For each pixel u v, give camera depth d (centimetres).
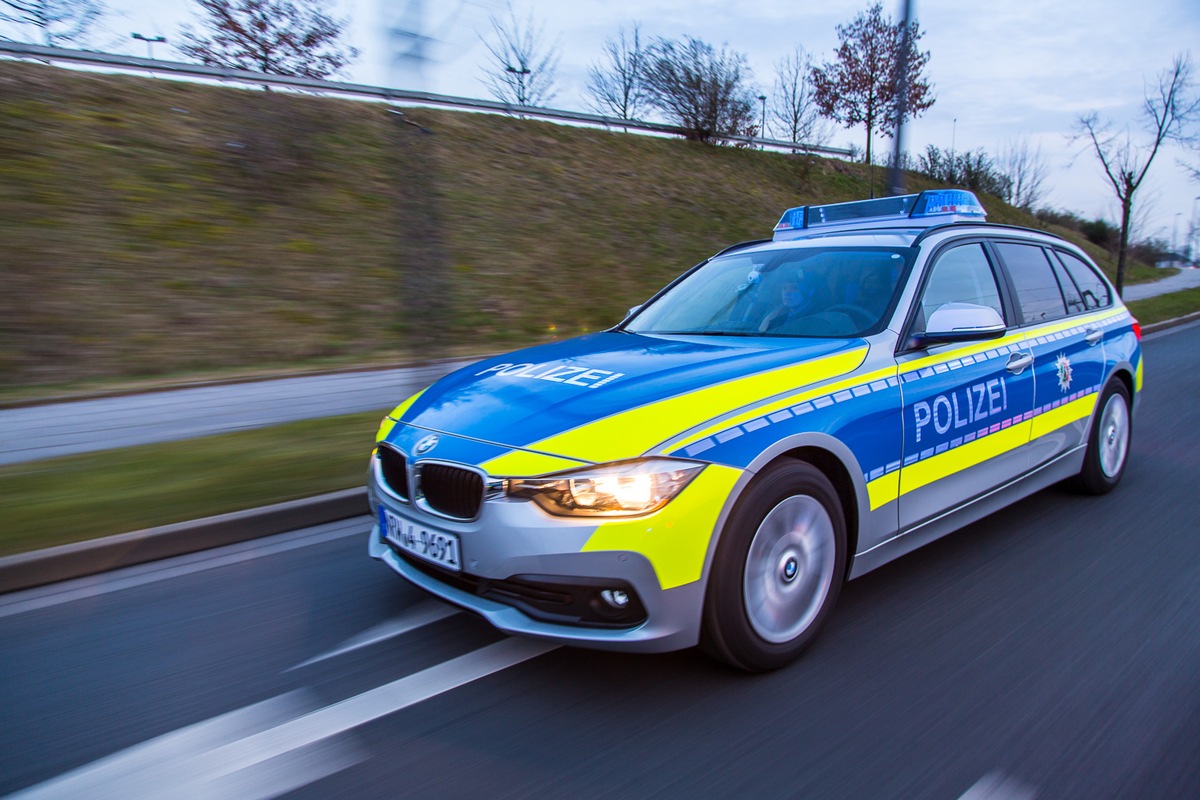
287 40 1734
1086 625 329
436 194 647
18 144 1257
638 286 1537
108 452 566
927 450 343
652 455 259
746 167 2655
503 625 270
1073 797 224
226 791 232
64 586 381
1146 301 2112
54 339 915
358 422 659
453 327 1165
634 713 267
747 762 240
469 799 226
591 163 2145
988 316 345
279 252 1238
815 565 301
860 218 468
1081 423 462
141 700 281
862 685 283
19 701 282
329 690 285
